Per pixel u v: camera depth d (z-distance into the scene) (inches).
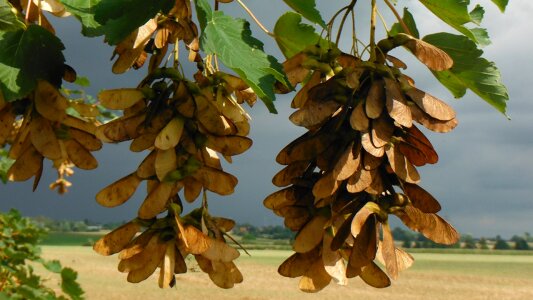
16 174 27.8
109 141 26.4
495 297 515.8
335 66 29.5
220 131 26.9
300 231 25.6
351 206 24.9
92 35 27.5
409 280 641.6
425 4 30.6
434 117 24.8
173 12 29.8
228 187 26.8
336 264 25.5
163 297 383.9
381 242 24.5
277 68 27.2
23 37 27.6
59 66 28.2
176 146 26.6
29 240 94.8
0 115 28.0
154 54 30.0
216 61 30.6
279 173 26.1
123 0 26.4
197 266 27.3
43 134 27.7
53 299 90.4
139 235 26.9
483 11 34.0
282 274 26.2
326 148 25.0
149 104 27.0
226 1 30.8
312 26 33.9
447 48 31.6
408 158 25.0
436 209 24.3
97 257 717.3
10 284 88.9
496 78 31.6
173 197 27.8
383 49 26.7
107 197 26.4
